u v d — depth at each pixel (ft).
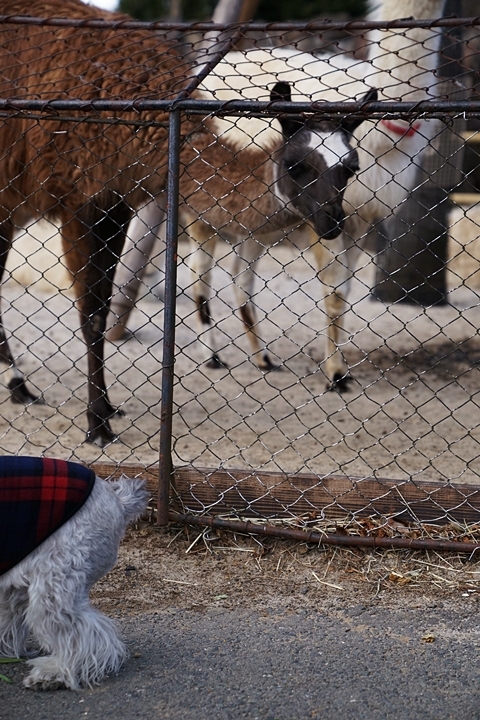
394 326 27.61
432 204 29.07
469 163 36.73
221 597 10.39
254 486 11.90
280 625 9.74
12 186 16.37
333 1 56.39
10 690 8.32
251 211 15.96
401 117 10.39
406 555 11.23
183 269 36.32
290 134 15.47
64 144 14.93
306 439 16.52
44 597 7.95
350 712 8.05
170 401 11.18
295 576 10.90
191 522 11.62
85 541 8.08
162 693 8.31
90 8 16.62
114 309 23.52
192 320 28.60
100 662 8.32
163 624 9.75
